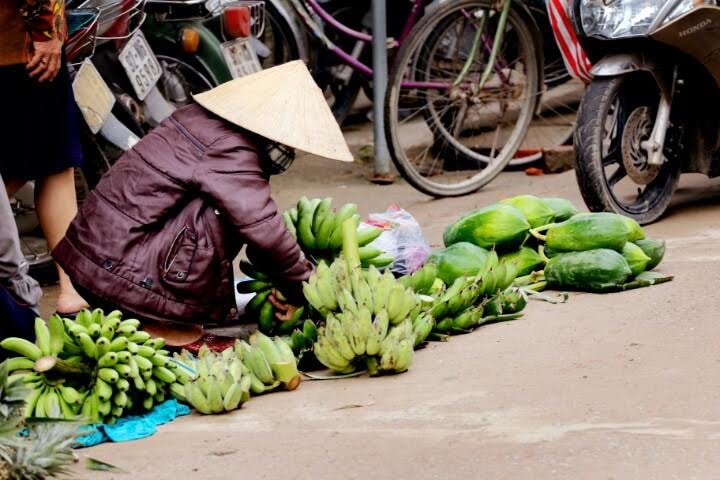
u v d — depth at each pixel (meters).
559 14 8.44
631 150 7.86
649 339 5.62
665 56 7.77
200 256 5.50
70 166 6.46
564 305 6.32
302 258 5.64
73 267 5.50
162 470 4.36
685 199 8.81
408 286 6.00
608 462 4.19
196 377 5.01
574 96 13.34
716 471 4.07
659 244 6.74
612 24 7.69
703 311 6.00
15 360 4.80
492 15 9.55
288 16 10.80
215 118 5.62
